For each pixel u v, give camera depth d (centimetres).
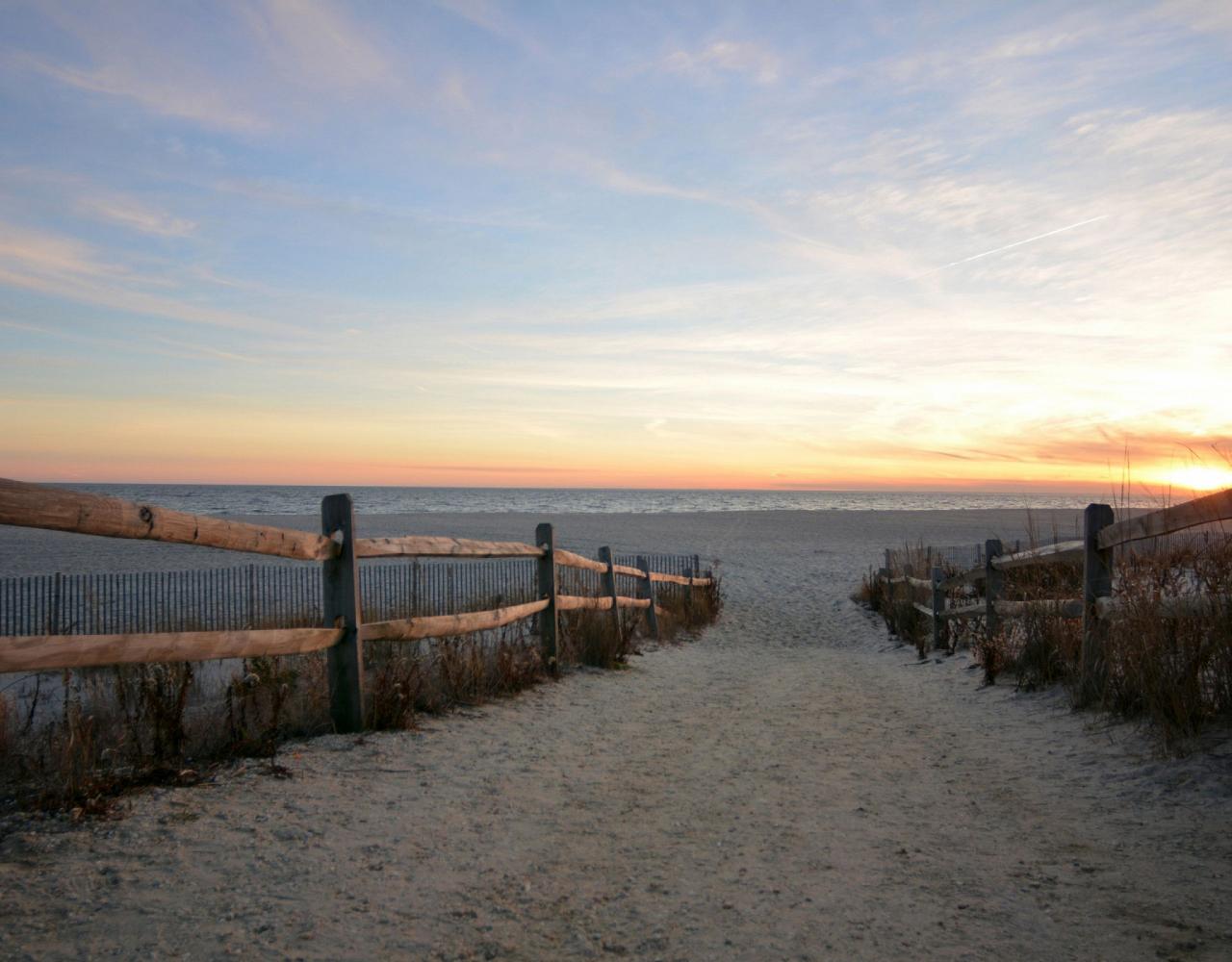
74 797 377
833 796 443
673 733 607
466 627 660
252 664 547
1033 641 759
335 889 310
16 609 1266
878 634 1509
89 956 253
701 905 303
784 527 5209
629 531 4606
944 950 265
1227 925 272
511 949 269
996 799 428
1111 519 624
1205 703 477
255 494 13300
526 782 460
